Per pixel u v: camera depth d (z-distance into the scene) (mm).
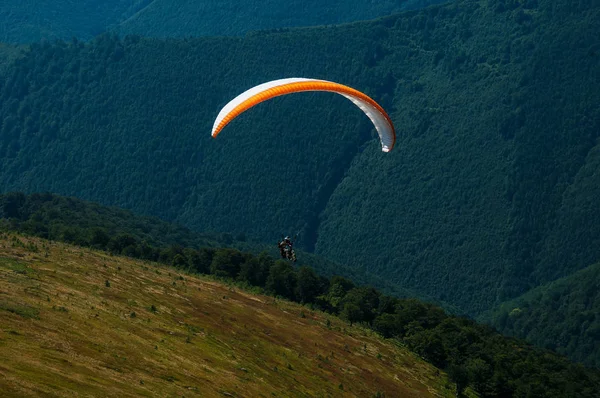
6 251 123750
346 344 149875
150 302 122688
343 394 120125
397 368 149750
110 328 95812
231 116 86625
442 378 157500
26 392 64375
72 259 134500
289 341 137250
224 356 106750
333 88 90250
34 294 98750
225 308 140625
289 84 89062
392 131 96875
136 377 80312
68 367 75000
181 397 79750
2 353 72062
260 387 99125
